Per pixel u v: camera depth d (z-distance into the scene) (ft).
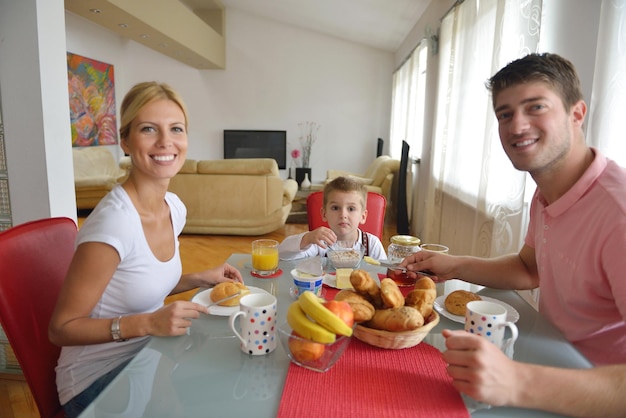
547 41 5.83
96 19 13.52
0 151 6.72
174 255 3.99
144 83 3.62
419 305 2.91
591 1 4.80
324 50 24.50
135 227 3.40
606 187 3.00
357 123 25.11
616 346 3.18
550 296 3.56
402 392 2.34
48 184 6.74
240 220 15.02
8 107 6.61
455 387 2.31
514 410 2.25
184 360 2.71
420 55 15.58
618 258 2.77
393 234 16.12
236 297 3.44
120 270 3.41
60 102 6.97
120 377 2.52
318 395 2.30
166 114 3.54
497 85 3.34
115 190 3.61
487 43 7.95
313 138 25.38
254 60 24.80
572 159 3.26
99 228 3.21
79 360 3.33
